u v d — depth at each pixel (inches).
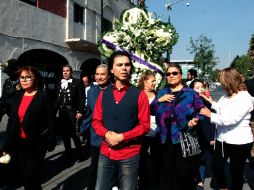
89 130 195.6
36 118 169.9
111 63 136.7
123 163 131.8
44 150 173.8
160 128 169.3
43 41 554.6
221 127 183.0
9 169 226.5
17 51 490.9
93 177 185.2
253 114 202.5
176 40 227.0
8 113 231.3
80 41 615.5
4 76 446.0
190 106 165.2
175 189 168.1
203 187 223.1
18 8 491.2
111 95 135.0
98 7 737.6
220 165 188.4
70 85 295.0
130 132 129.5
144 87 208.4
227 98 181.9
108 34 229.3
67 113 295.1
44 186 227.8
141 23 223.5
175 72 171.5
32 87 175.3
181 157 163.8
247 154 178.9
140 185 198.1
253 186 233.3
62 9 611.8
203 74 1277.1
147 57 223.9
